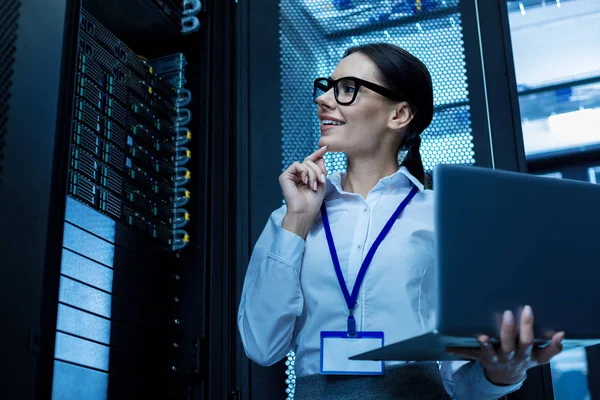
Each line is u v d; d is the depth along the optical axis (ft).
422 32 8.07
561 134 8.13
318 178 5.87
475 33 7.99
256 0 8.48
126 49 7.06
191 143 7.91
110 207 6.48
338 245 5.73
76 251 5.83
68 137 5.45
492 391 4.99
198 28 8.20
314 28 8.32
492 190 4.26
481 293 4.08
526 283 4.17
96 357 5.98
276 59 8.25
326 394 5.17
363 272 5.49
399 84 6.12
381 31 8.16
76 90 6.15
